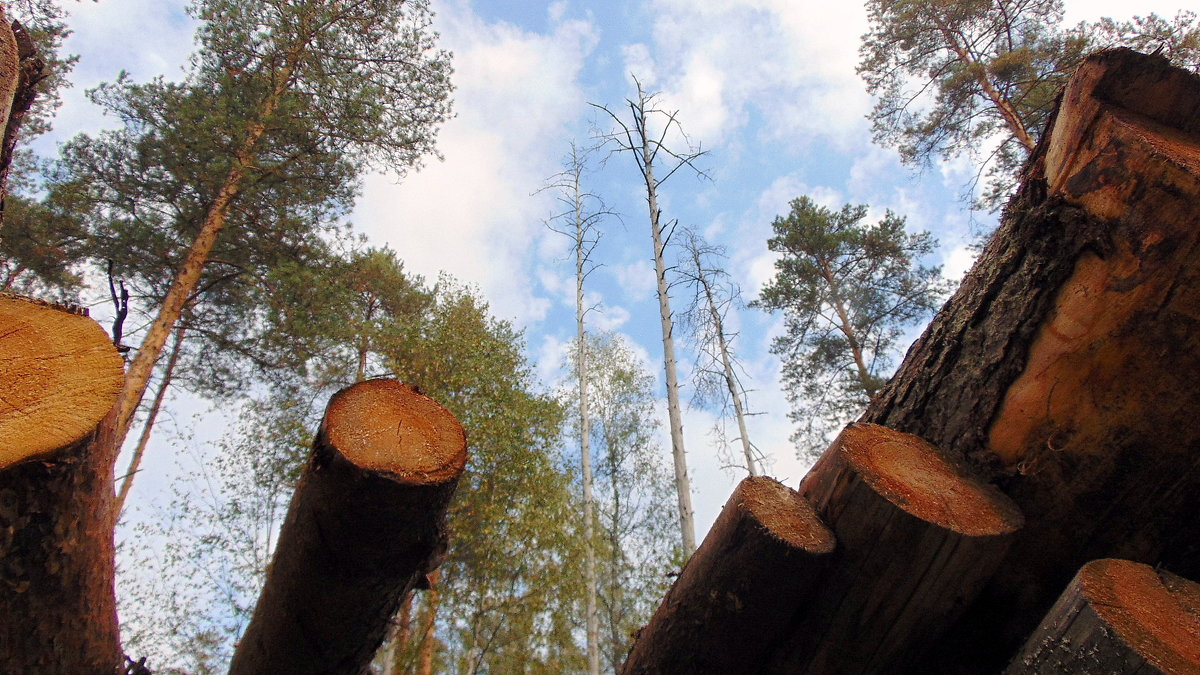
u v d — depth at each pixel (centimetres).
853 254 1269
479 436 830
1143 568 152
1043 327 180
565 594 816
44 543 156
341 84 827
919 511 164
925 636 177
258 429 923
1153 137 164
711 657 186
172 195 803
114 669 198
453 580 782
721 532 188
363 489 153
